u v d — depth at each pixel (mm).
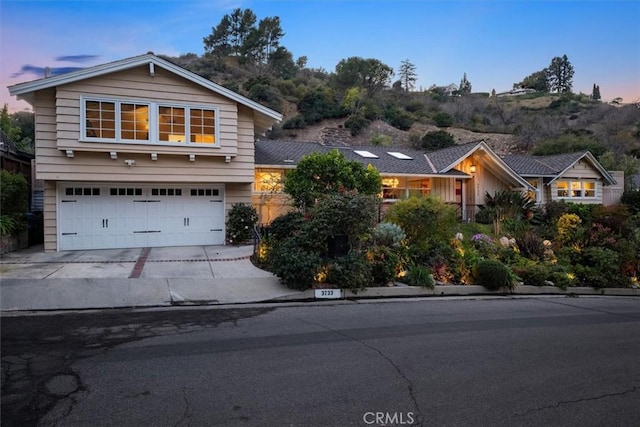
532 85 93375
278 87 50656
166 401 3701
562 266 12344
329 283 8984
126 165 12727
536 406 3852
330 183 13297
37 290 7648
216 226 14430
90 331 5836
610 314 8594
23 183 13203
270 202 16281
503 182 21328
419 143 40094
